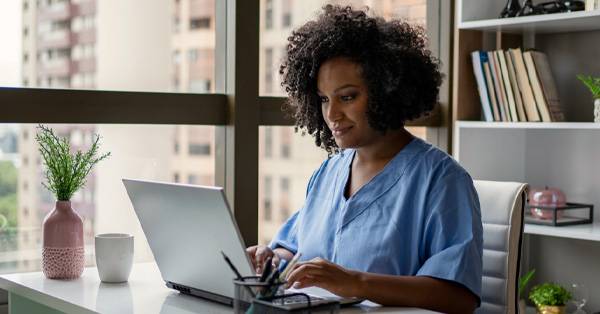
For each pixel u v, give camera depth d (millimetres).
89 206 2438
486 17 3270
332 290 1610
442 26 3250
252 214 2672
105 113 2406
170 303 1764
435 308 1667
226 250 1634
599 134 3201
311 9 2939
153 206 1805
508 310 2107
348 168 1983
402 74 1861
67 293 1887
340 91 1861
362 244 1846
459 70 3193
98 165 2453
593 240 3043
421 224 1796
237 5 2615
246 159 2650
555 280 3377
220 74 2699
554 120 3074
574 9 2977
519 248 2146
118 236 2072
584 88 3229
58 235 2076
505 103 3107
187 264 1790
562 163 3328
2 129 2295
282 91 2855
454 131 3211
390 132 1919
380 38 1872
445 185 1795
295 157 2904
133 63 2533
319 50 1883
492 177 3322
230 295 1697
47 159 2242
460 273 1689
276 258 1938
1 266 2334
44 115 2297
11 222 2338
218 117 2645
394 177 1871
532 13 3051
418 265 1803
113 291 1907
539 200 3096
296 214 2156
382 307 1643
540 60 3092
